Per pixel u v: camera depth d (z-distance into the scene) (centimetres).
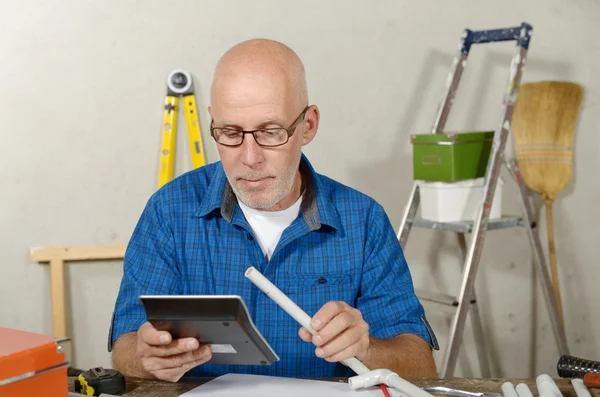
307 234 165
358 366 131
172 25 266
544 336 308
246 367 162
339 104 281
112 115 265
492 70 293
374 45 281
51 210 264
